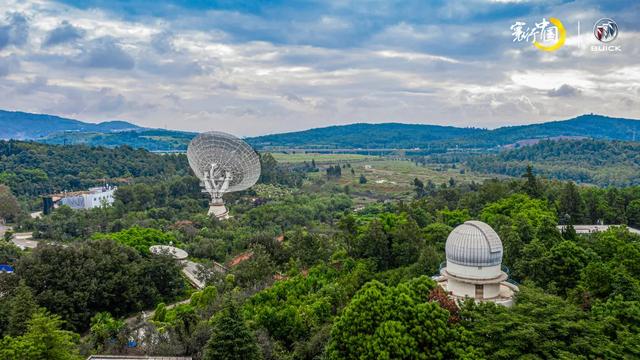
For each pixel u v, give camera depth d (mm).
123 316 83625
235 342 50531
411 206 134500
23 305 63000
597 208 120562
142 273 88625
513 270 72125
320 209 197875
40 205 195375
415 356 44812
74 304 77750
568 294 61438
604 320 47500
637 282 60719
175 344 57938
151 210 168000
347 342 47688
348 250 94500
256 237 117062
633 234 90812
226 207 179250
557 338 45344
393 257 88812
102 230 153875
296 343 58844
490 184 142125
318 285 80625
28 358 46344
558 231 84938
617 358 43250
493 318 46688
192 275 104500
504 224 95500
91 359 53000
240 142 166750
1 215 171750
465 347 45281
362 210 198250
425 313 46469
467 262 56969
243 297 75625
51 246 84750
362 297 48969
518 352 43719
